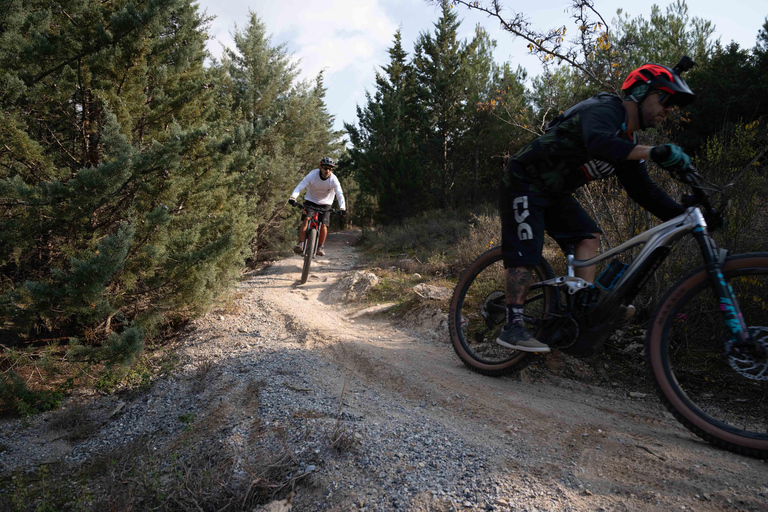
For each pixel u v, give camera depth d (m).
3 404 3.63
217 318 5.21
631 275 2.34
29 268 4.63
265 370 3.57
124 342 3.61
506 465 2.06
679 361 3.04
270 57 10.66
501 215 2.65
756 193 3.77
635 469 1.95
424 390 3.03
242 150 5.51
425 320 4.55
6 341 4.58
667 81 2.14
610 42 3.99
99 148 4.79
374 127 18.20
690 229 2.19
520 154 2.54
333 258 10.38
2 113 3.93
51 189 3.51
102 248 3.43
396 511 1.84
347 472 2.14
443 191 19.36
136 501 2.33
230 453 2.48
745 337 1.93
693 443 2.17
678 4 12.80
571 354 2.61
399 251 10.73
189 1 5.34
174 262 4.36
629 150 2.03
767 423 2.38
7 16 4.20
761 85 10.55
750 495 1.69
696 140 10.55
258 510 1.97
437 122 19.73
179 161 4.15
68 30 4.47
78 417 3.42
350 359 3.76
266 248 9.63
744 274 2.04
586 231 2.69
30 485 2.66
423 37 20.75
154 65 5.04
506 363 3.03
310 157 13.51
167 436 2.98
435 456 2.19
